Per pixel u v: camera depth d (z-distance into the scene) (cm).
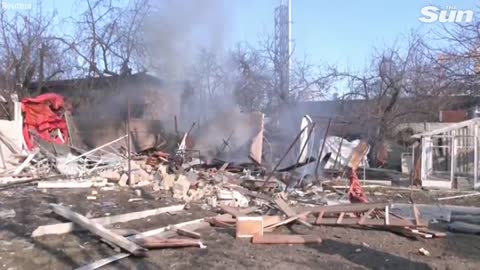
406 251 732
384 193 1486
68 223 778
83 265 611
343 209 933
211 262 637
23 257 639
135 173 1373
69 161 1488
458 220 1009
